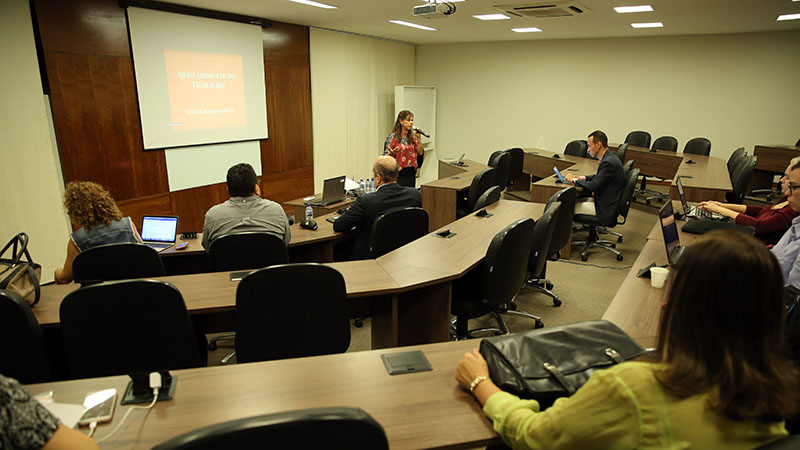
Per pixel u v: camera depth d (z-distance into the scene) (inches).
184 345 71.1
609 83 340.2
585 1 194.2
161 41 200.8
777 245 94.7
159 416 46.1
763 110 308.2
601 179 175.6
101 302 64.7
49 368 68.2
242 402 48.4
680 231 124.8
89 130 180.1
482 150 385.4
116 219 105.0
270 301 71.4
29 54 157.6
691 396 31.4
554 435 36.4
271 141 263.9
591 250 197.8
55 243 171.2
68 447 31.9
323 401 48.8
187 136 217.8
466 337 112.8
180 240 131.5
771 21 247.4
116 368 68.9
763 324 30.4
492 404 45.1
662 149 299.6
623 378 33.4
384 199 126.0
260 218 114.7
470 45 368.5
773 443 31.0
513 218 135.9
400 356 57.4
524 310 141.0
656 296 81.3
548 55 350.6
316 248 140.9
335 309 75.0
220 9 217.3
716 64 312.2
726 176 196.2
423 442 43.4
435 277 89.8
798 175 94.0
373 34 315.3
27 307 64.6
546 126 363.3
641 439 32.3
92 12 175.6
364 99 331.9
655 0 190.1
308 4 206.2
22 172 159.9
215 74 226.2
